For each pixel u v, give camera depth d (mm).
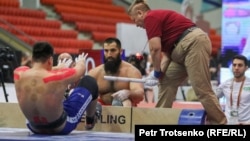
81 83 4617
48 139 3861
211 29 20984
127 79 5402
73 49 16625
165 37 4820
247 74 8984
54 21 17391
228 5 11109
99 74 5871
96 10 19797
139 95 5633
